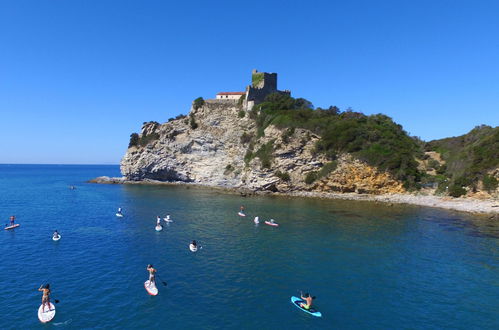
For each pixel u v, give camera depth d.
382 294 26.34
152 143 126.06
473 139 95.25
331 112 104.75
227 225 49.78
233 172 111.94
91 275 29.17
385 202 74.25
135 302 24.17
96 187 113.12
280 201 75.94
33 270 30.34
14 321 21.39
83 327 20.83
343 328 21.38
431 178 80.31
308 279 29.08
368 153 83.19
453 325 21.92
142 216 56.88
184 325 21.27
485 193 68.50
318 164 89.00
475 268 32.19
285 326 21.44
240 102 118.44
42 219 54.34
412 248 38.47
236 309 23.47
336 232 45.78
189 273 29.92
